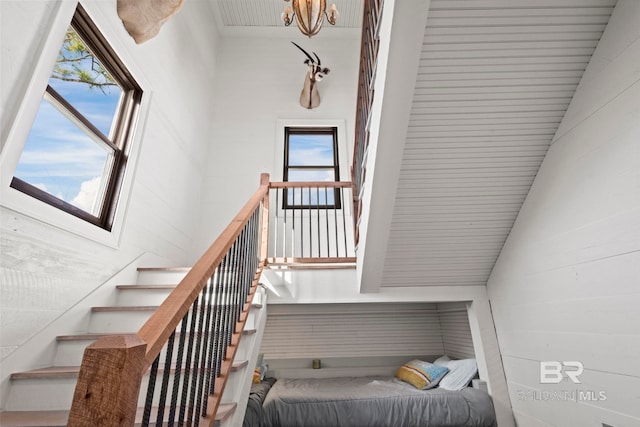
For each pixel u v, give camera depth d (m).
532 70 1.81
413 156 2.11
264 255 2.89
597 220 1.78
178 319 0.97
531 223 2.31
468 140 2.05
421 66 1.76
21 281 1.64
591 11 1.65
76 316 1.98
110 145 2.46
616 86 1.64
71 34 2.16
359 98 2.74
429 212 2.39
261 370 3.32
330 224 4.32
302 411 2.56
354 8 5.12
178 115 3.61
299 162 4.75
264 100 4.98
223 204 4.35
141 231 2.79
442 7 1.58
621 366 1.70
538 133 2.07
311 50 5.34
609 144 1.68
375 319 3.86
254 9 5.05
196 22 4.32
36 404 1.53
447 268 2.80
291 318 3.82
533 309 2.34
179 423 1.04
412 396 2.66
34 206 1.71
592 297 1.84
